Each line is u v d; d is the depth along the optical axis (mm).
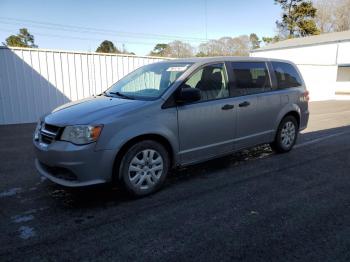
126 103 4270
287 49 36656
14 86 10945
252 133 5539
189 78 4621
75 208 3932
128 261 2838
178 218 3646
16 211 3859
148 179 4227
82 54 12039
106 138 3789
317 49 33312
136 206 3973
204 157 4859
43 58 11312
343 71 33000
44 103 11578
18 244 3115
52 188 4617
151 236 3256
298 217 3652
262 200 4145
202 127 4707
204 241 3154
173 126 4363
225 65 5172
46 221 3594
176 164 4543
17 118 11148
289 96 6191
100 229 3404
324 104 18609
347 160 5984
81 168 3717
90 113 3984
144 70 5395
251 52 41625
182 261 2834
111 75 12820
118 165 3996
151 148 4203
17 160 6215
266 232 3318
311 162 5852
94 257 2900
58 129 3820
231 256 2898
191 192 4426
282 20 48094
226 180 4906
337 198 4195
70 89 12008
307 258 2861
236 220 3590
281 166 5609
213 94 4910
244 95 5340
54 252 2980
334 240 3152
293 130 6500
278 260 2836
